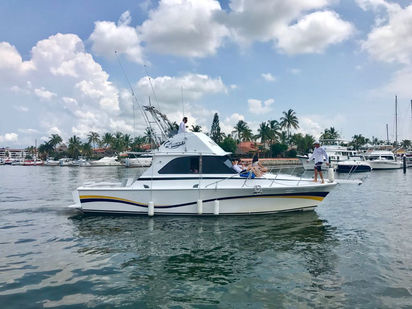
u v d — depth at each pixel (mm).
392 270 5812
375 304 4559
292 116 87312
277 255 6629
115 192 10414
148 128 11484
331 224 9383
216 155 10406
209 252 6805
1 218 10289
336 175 35250
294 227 8875
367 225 9320
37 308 4441
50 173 46781
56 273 5688
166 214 10188
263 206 10188
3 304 4551
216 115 81188
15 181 28500
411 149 92188
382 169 46688
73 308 4453
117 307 4480
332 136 86625
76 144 112562
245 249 7004
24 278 5469
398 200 14602
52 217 10414
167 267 5965
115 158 85562
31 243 7508
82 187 10820
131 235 8109
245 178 10195
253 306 4496
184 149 10672
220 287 5121
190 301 4656
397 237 8031
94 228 8852
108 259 6398
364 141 102438
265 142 82875
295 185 10000
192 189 9891
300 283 5266
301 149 81000
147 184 10461
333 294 4871
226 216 10031
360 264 6121
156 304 4566
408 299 4699
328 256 6570
